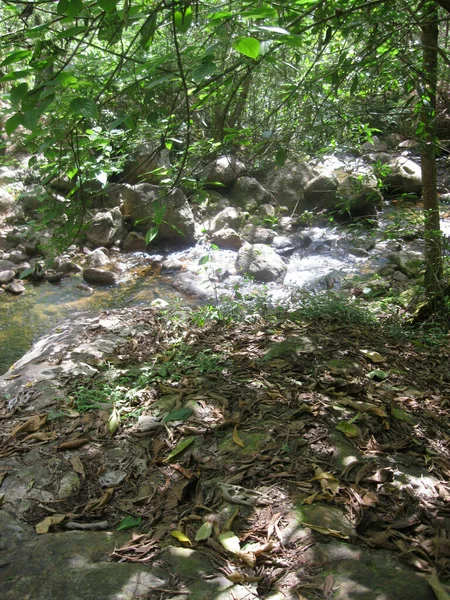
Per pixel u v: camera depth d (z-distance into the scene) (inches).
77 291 289.3
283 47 114.3
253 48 62.1
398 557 81.4
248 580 76.9
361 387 128.4
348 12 86.7
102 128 112.3
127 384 133.3
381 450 106.6
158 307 189.8
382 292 253.0
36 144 83.9
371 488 95.4
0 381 140.3
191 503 94.9
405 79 153.1
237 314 181.8
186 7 65.0
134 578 77.2
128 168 346.0
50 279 300.0
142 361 145.5
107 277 297.0
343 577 76.0
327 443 106.3
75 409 123.2
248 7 75.0
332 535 84.3
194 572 78.9
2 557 83.2
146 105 83.4
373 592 72.9
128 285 296.0
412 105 169.3
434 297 198.4
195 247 341.4
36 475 103.0
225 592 74.8
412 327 191.9
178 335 162.7
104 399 126.0
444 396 133.9
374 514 89.0
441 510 91.4
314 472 98.6
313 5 89.3
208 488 96.8
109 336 162.1
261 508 90.9
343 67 119.0
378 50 139.6
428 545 83.4
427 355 161.9
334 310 183.3
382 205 362.9
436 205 200.1
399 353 159.5
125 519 91.4
